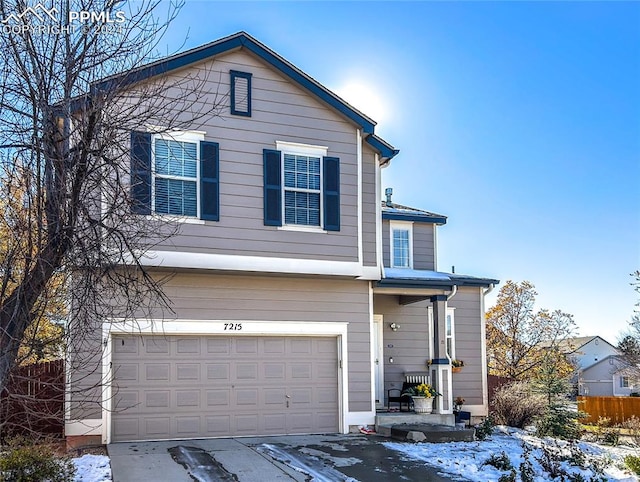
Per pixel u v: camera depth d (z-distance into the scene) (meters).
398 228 20.34
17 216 7.01
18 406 9.10
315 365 14.66
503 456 11.53
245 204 13.78
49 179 6.93
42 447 9.32
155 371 13.12
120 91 7.73
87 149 6.99
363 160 15.68
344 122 15.13
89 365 11.23
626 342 31.11
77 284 7.25
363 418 14.84
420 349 18.53
